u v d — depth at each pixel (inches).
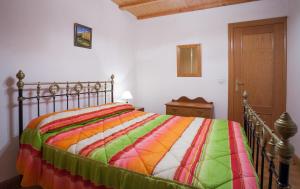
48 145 55.5
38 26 77.6
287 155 29.8
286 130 29.4
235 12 122.0
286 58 112.4
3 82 66.9
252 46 121.0
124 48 136.4
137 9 135.9
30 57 75.0
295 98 98.0
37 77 77.8
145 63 151.6
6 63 67.6
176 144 52.6
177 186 34.3
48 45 81.9
